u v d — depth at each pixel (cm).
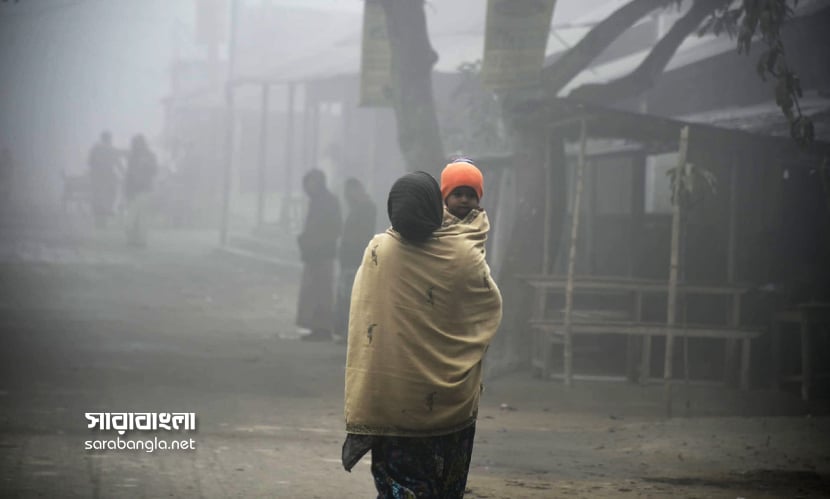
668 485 1040
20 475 981
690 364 2047
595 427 1432
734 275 1898
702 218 2089
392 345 661
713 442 1273
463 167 695
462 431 684
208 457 1107
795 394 1770
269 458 1113
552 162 1998
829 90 2044
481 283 673
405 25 2084
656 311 2122
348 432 671
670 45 2008
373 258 673
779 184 1917
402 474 667
